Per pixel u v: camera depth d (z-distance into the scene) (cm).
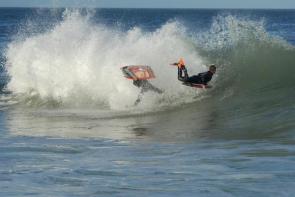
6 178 3519
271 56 7206
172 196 3055
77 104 6925
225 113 5806
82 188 3259
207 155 4056
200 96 6506
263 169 3538
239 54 7312
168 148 4416
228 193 3064
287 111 5516
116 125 5634
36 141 4891
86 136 5109
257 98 6222
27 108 6994
